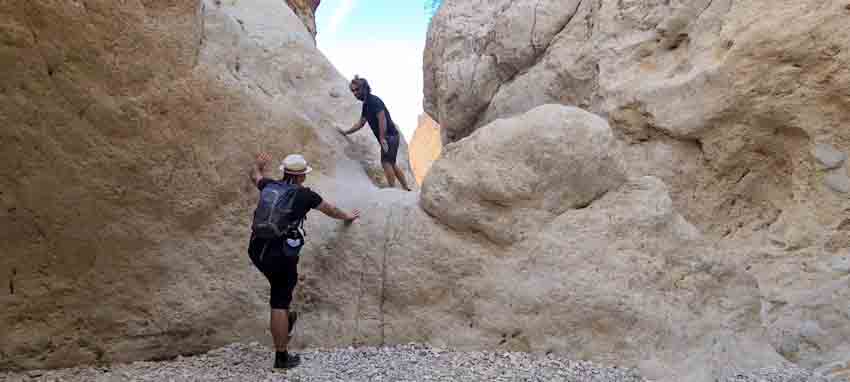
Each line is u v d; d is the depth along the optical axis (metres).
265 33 6.42
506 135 4.34
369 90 6.11
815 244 4.81
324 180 5.24
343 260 4.58
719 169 5.24
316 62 6.64
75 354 3.89
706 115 5.17
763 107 4.94
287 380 3.67
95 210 3.88
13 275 3.66
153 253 4.15
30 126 3.56
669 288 4.11
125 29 3.92
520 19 6.93
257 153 4.79
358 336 4.36
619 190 4.43
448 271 4.29
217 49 4.86
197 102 4.37
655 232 4.25
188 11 4.41
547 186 4.26
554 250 4.15
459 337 4.14
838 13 4.62
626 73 5.85
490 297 4.16
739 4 5.17
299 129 5.26
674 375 3.76
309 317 4.55
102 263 3.96
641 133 5.61
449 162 4.49
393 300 4.37
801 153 4.95
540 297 4.05
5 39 3.37
